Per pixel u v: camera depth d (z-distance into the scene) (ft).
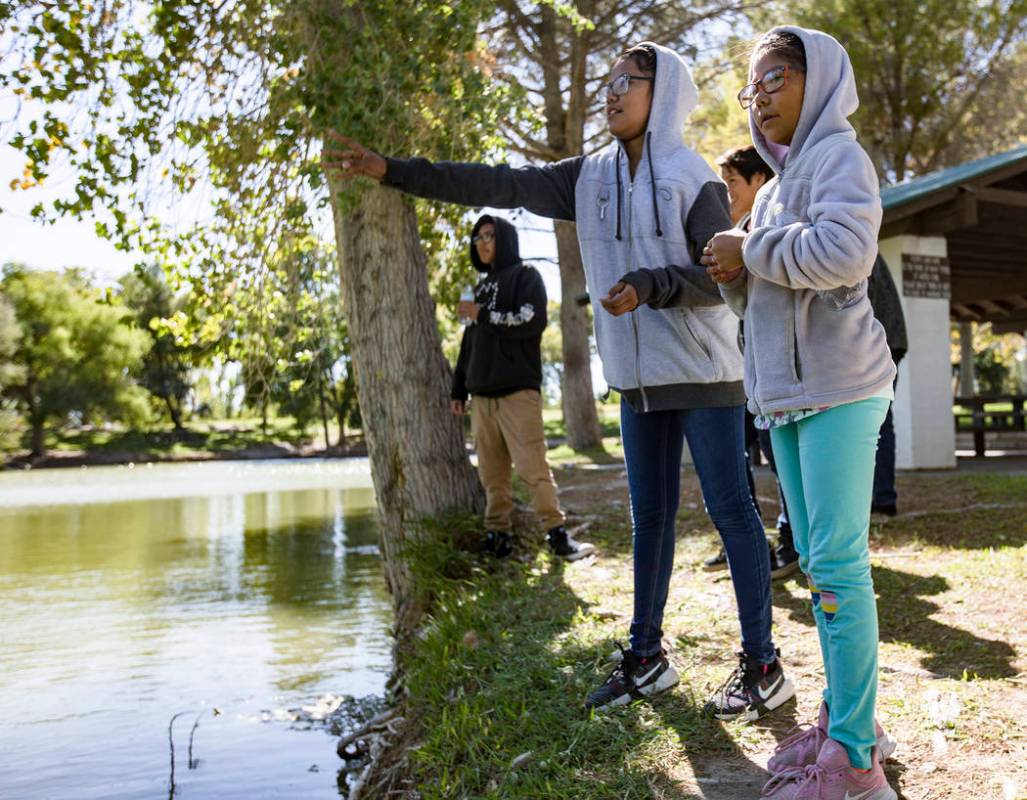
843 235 6.68
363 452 157.79
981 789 7.40
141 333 180.86
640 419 10.09
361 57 15.89
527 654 11.85
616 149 10.22
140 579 26.58
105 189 18.80
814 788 7.04
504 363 17.20
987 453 50.47
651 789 7.90
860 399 7.14
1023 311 57.00
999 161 32.63
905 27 63.72
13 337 154.30
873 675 7.09
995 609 12.64
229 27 18.52
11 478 109.29
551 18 46.80
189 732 13.62
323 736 13.43
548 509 17.60
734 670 9.95
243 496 60.85
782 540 15.83
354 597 23.17
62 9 18.08
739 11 49.88
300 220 18.45
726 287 7.84
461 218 22.07
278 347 20.59
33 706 14.83
